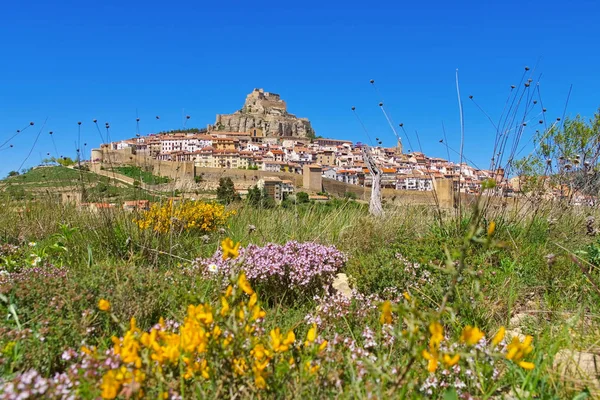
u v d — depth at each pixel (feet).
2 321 8.63
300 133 623.77
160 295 10.27
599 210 20.80
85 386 5.61
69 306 8.80
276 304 12.39
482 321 10.14
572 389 7.20
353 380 6.54
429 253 14.35
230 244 6.37
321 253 14.02
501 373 7.90
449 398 6.48
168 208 18.92
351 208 25.99
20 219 20.67
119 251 15.75
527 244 15.66
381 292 12.59
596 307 10.62
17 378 5.75
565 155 21.39
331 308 10.49
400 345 7.94
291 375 6.53
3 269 13.35
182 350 5.94
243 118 589.73
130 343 5.63
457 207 18.31
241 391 6.18
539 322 10.36
